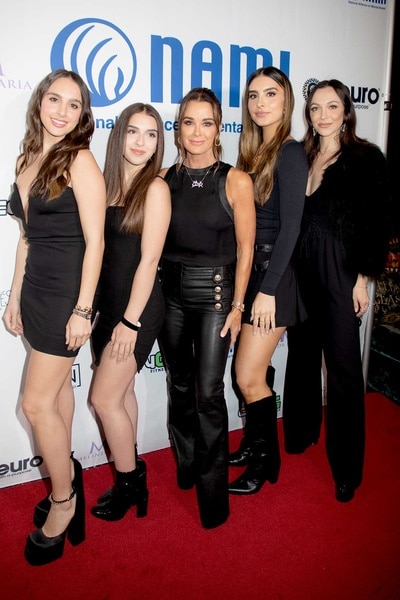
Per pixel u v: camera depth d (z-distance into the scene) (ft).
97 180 5.08
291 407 7.80
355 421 6.77
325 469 7.73
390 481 7.44
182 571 5.82
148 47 6.69
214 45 7.07
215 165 5.81
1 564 5.88
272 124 6.20
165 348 6.49
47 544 5.83
